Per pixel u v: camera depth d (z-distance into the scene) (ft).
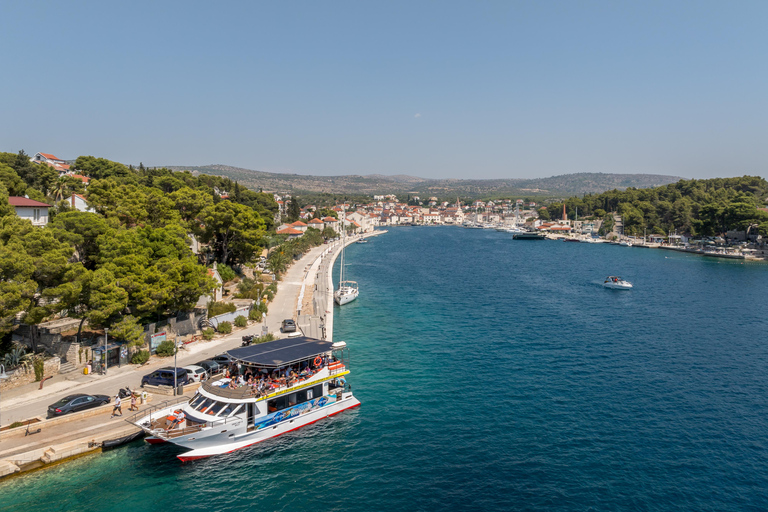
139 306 187.93
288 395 143.33
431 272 518.37
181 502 108.99
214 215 324.80
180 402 143.02
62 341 173.99
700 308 334.85
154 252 219.20
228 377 148.05
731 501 113.29
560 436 143.23
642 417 157.07
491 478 121.29
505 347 233.96
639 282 456.86
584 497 113.91
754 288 419.74
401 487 116.88
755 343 246.06
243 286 305.32
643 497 114.32
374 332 255.70
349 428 146.82
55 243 164.04
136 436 128.77
